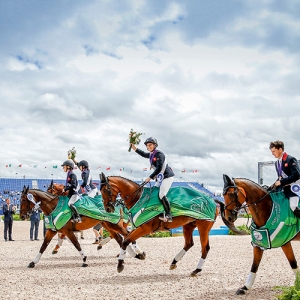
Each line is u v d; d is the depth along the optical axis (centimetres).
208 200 821
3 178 5262
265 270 863
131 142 820
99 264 953
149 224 764
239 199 620
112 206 780
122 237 959
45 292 635
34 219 1708
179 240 1681
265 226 611
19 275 793
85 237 1839
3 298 592
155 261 1016
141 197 775
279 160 630
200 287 677
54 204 936
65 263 973
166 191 768
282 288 616
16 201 4484
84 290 650
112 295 614
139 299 590
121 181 794
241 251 1271
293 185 604
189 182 5559
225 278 761
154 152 782
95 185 1099
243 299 589
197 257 1115
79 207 915
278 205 611
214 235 1967
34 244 1511
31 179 5350
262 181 4056
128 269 876
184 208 779
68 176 938
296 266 616
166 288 667
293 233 602
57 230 908
